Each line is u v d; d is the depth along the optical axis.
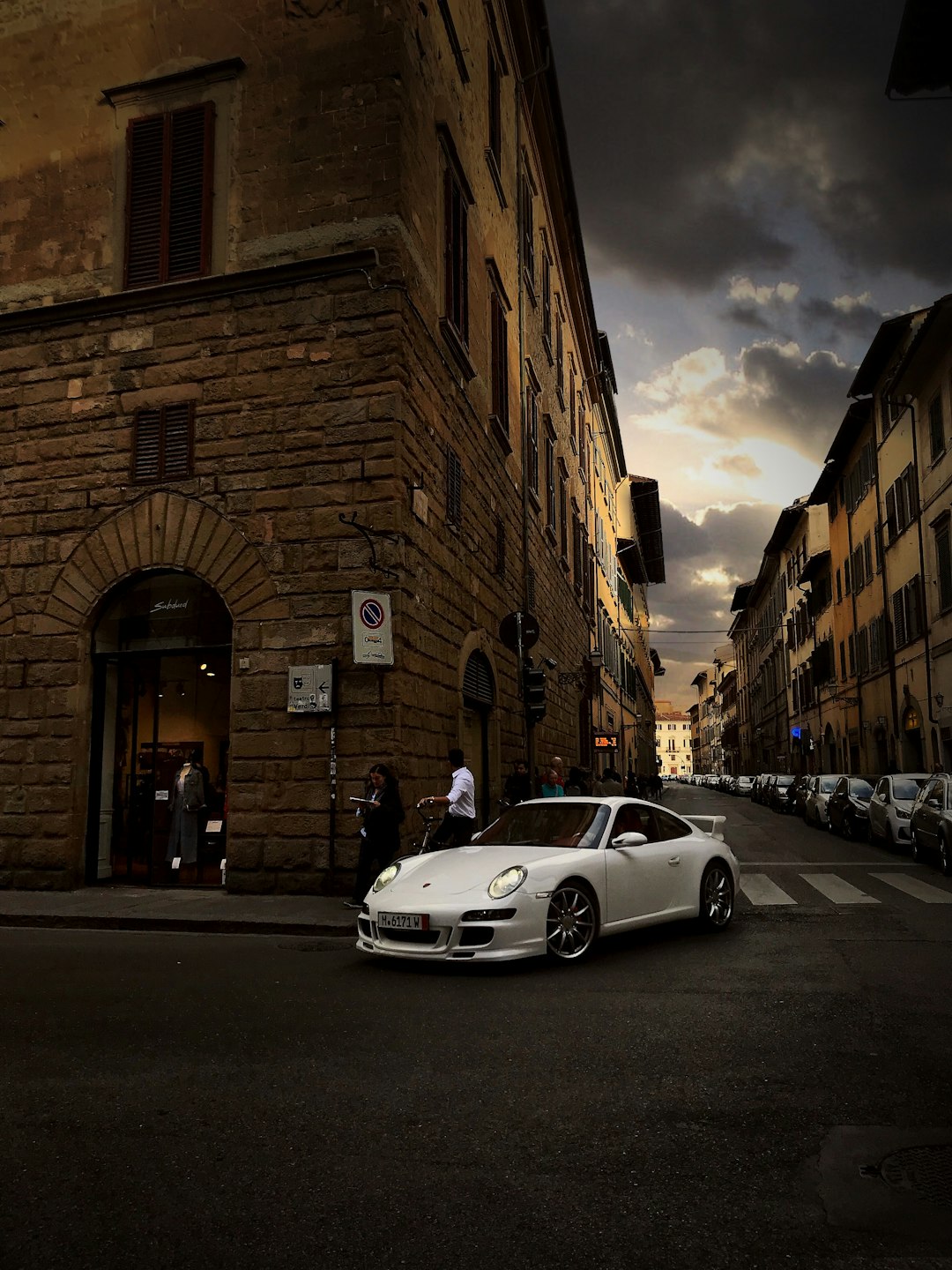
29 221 13.98
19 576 13.30
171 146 13.52
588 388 38.53
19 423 13.57
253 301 12.91
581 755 32.22
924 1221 3.20
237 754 12.09
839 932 9.09
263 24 13.45
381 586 11.98
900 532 29.77
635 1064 4.93
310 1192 3.43
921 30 6.32
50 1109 4.29
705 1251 3.01
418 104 13.70
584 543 35.16
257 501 12.51
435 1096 4.43
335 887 11.54
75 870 12.59
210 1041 5.38
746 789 67.88
